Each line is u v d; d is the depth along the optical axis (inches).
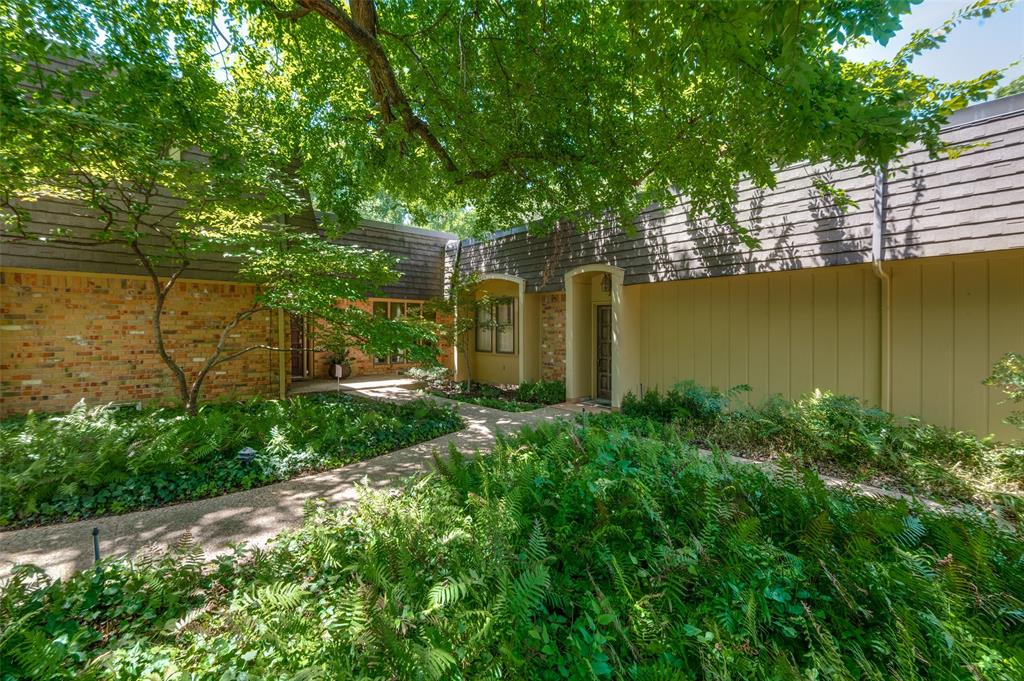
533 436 181.3
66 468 167.3
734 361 301.1
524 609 77.4
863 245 229.8
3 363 274.8
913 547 101.9
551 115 243.3
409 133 275.9
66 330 293.9
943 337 221.6
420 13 264.5
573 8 216.5
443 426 276.5
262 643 81.4
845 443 203.8
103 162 205.6
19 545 137.4
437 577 98.0
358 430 243.6
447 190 358.3
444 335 440.8
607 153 243.9
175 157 289.4
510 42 239.9
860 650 74.1
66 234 247.1
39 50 194.5
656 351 344.5
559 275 394.6
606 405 369.4
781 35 103.8
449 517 116.5
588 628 81.4
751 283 293.4
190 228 262.7
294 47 297.1
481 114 257.1
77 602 98.0
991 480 172.9
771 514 112.4
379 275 301.4
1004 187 191.8
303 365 522.0
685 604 86.8
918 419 218.1
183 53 250.1
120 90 215.0
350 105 326.6
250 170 247.9
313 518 130.6
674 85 158.2
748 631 73.2
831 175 244.7
